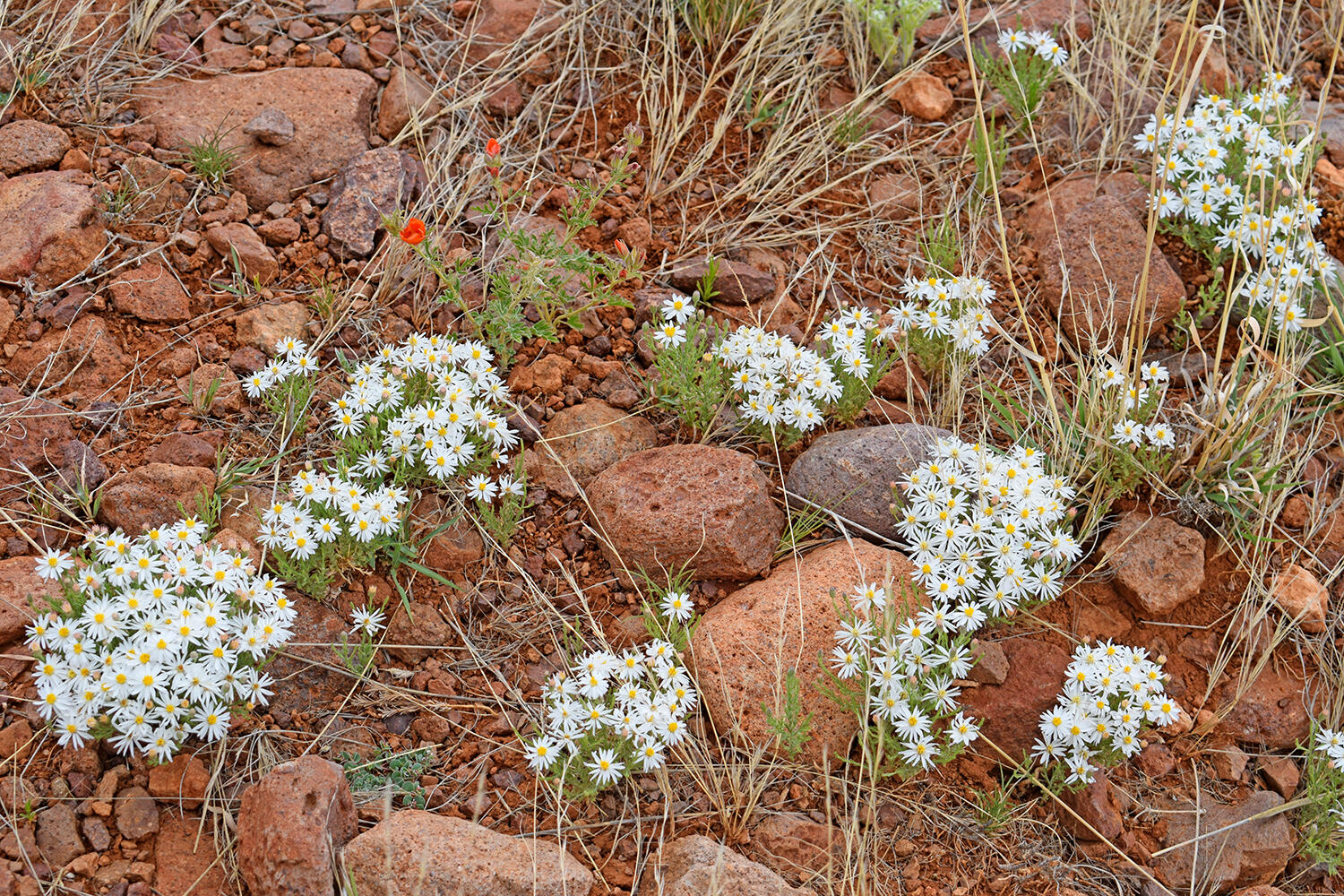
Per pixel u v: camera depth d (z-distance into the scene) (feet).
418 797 3.26
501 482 3.51
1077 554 3.52
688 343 3.58
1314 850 3.36
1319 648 3.52
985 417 3.67
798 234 3.93
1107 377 3.62
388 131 3.97
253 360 3.62
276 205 3.81
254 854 3.12
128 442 3.53
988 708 3.40
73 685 3.18
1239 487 3.60
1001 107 4.11
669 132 4.01
